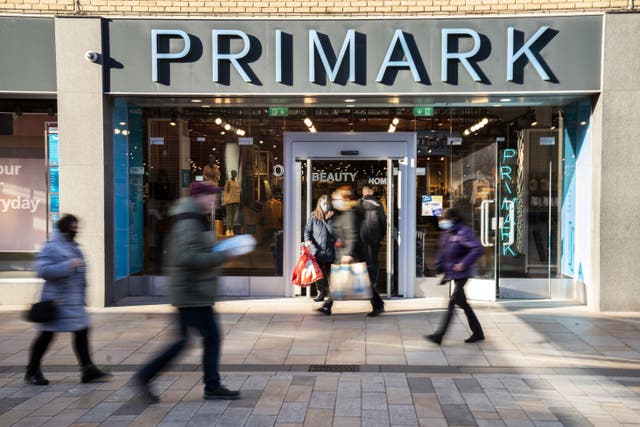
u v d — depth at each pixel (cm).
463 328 745
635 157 813
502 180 934
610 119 814
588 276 874
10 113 923
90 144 849
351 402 486
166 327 751
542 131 927
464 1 830
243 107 938
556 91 823
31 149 930
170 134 951
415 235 933
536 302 909
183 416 456
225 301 912
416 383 534
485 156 926
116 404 484
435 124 927
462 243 664
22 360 615
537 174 931
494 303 902
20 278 923
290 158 938
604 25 808
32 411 469
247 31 841
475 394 505
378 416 455
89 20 838
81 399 496
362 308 864
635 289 824
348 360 611
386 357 621
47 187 923
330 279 800
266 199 944
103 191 854
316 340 688
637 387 525
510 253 940
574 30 815
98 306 862
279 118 937
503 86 827
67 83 843
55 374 567
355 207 787
